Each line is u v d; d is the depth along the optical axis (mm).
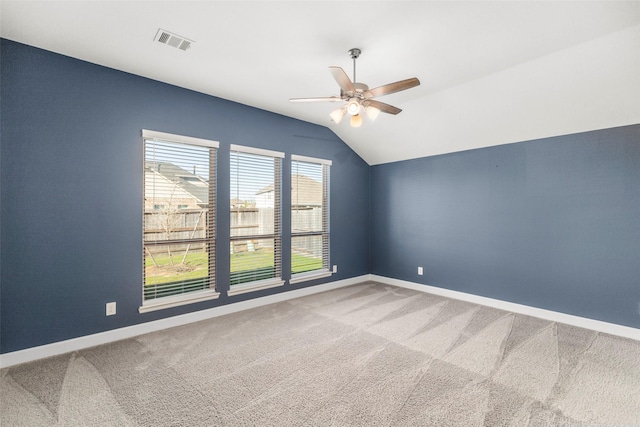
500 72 2896
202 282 3408
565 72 2662
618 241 2926
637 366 2330
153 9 2010
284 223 4105
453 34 2291
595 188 3049
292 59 2668
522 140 3525
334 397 1967
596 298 3051
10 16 2068
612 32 2240
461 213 4109
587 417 1771
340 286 4793
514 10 2012
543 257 3395
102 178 2762
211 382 2131
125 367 2328
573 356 2490
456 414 1801
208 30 2248
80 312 2652
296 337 2869
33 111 2447
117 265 2838
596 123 2980
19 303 2393
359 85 2355
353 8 2002
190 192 3324
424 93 3404
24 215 2410
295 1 1934
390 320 3312
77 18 2098
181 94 3229
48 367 2324
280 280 4027
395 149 4629
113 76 2822
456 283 4172
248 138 3742
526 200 3518
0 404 1888
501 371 2266
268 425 1720
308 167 4457
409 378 2180
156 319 3051
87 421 1747
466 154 4055
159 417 1780
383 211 5102
